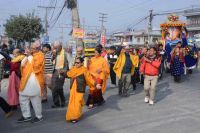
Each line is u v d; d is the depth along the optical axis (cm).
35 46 930
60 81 1099
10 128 881
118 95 1367
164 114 1022
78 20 2078
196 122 929
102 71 1105
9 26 4969
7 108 991
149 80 1172
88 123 923
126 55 1330
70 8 2077
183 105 1159
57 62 1091
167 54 2106
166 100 1255
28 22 4966
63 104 1130
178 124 906
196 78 1922
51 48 1157
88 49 4303
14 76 1016
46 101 1211
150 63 1159
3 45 1734
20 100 931
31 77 916
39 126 896
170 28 2362
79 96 933
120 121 940
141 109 1095
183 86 1611
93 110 1086
